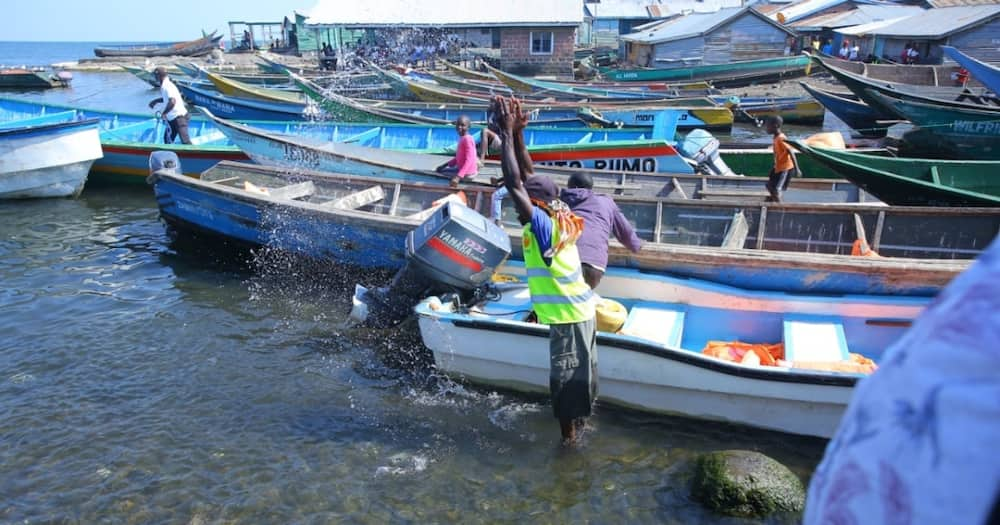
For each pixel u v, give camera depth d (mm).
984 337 828
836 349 5422
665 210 7848
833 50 39938
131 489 4742
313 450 5176
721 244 7652
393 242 7734
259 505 4598
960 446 827
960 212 6910
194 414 5637
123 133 15094
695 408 5398
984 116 15367
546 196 5184
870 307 5695
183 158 12867
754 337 6070
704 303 6148
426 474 4914
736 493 4457
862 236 7012
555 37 32750
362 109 17703
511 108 4605
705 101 21344
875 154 12461
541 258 4645
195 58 56094
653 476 4887
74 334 7082
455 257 6121
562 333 4734
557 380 4789
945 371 862
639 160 11531
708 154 11281
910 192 8492
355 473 4922
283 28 60312
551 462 5047
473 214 6199
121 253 9688
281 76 29844
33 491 4715
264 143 11656
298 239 8414
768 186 8914
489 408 5758
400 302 6688
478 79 30172
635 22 53594
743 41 33812
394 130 15133
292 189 9172
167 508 4566
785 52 33750
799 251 7488
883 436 929
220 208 8922
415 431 5430
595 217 5266
